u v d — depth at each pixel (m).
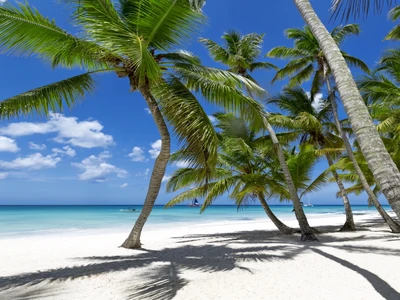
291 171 14.09
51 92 7.30
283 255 7.89
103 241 13.27
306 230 11.09
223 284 5.33
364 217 31.41
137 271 6.53
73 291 5.17
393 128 12.24
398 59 11.84
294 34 15.68
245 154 14.05
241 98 7.97
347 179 19.72
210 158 7.30
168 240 13.12
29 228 22.89
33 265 7.79
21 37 6.64
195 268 6.66
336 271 6.02
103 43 6.53
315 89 16.95
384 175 3.19
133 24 7.17
